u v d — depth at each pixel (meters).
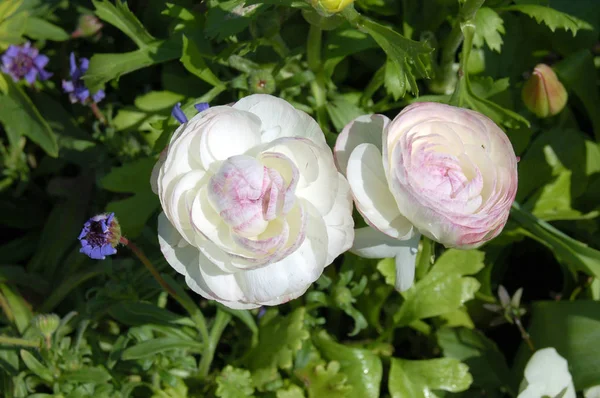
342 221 0.55
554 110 0.69
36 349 0.69
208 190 0.54
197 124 0.54
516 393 0.68
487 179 0.56
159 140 0.66
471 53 0.71
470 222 0.55
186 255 0.56
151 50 0.70
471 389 0.69
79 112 0.79
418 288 0.68
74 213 0.77
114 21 0.70
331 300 0.67
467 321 0.70
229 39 0.70
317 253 0.55
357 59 0.75
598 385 0.65
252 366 0.68
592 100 0.74
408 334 0.72
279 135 0.56
